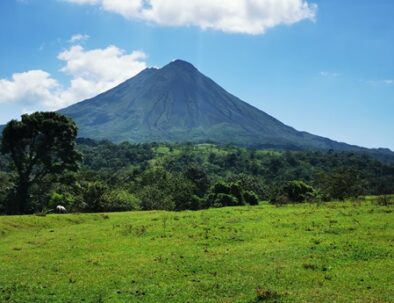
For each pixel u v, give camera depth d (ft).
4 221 140.36
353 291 61.36
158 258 87.66
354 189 231.71
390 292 60.39
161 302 59.21
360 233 107.76
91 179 294.87
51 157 246.06
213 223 139.03
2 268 83.10
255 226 127.03
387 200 185.68
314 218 138.62
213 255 88.74
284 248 92.48
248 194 301.22
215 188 300.61
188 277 72.23
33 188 262.26
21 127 230.68
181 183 287.69
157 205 249.75
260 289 61.93
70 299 62.03
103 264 84.23
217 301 58.70
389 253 84.12
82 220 164.96
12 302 61.16
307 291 61.62
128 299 60.90
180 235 116.57
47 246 106.42
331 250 88.99
